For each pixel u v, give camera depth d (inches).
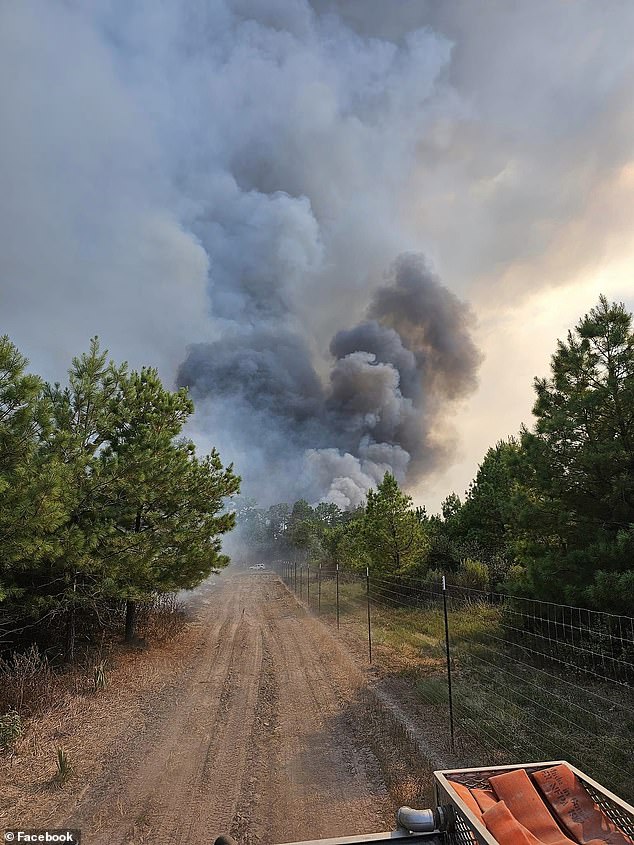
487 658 456.8
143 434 560.1
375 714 339.9
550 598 442.0
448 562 904.3
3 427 364.2
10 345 377.1
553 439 463.2
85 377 507.8
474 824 108.5
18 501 361.7
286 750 294.4
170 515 588.7
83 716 352.8
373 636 596.4
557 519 461.4
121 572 501.7
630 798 224.1
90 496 488.1
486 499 923.4
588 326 459.8
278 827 214.5
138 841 205.6
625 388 430.9
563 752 265.6
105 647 552.7
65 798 240.8
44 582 483.2
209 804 235.0
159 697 401.7
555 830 118.8
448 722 318.3
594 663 388.8
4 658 475.8
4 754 287.3
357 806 228.4
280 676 458.6
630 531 396.5
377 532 865.5
